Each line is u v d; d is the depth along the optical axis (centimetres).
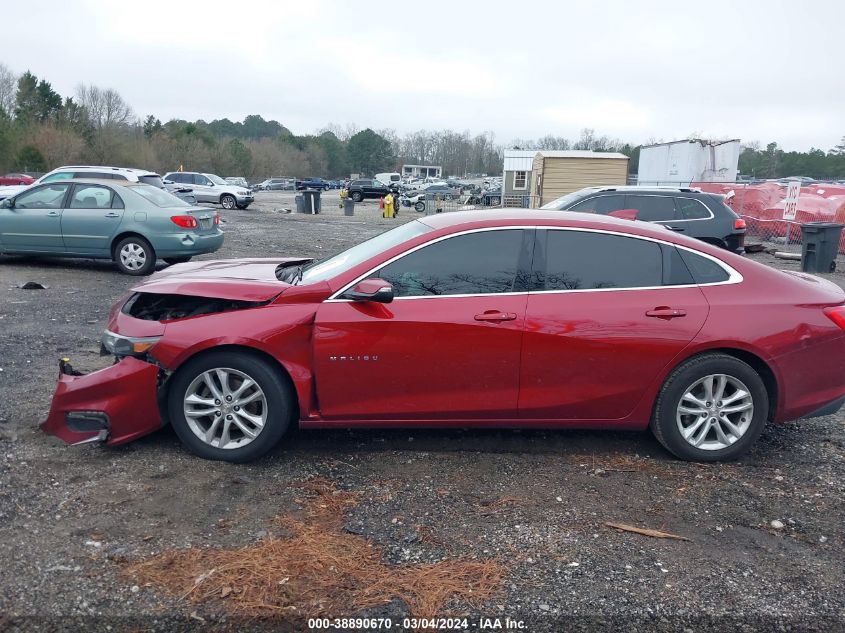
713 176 2928
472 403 447
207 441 444
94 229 1143
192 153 8006
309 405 441
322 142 12031
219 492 406
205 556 340
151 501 392
